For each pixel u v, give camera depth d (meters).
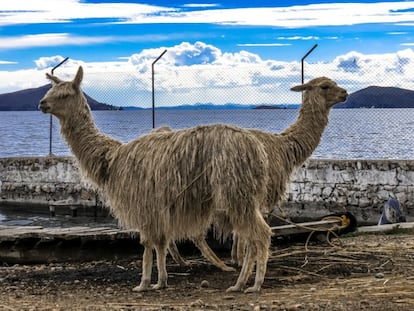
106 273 9.12
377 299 6.67
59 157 20.36
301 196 16.59
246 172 7.28
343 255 9.66
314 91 8.69
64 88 8.10
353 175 15.94
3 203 21.66
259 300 6.88
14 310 6.73
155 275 8.81
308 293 7.16
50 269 9.56
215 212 7.53
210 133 7.43
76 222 18.20
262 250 7.42
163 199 7.44
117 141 8.16
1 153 36.25
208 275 8.77
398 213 13.48
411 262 9.09
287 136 8.58
